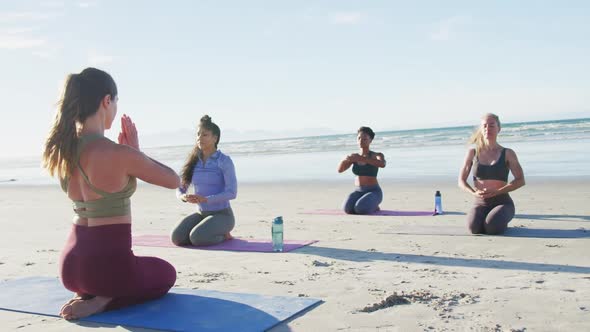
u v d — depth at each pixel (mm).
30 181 24641
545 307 3777
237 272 5230
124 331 3484
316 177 17250
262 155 35406
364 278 4828
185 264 5707
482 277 4730
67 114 3639
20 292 4500
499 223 6750
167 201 13180
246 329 3432
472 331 3338
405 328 3434
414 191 12344
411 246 6352
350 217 9109
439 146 30203
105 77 3715
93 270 3699
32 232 8695
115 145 3615
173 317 3705
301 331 3438
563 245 6035
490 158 7160
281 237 6316
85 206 3689
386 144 36062
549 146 23359
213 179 6949
